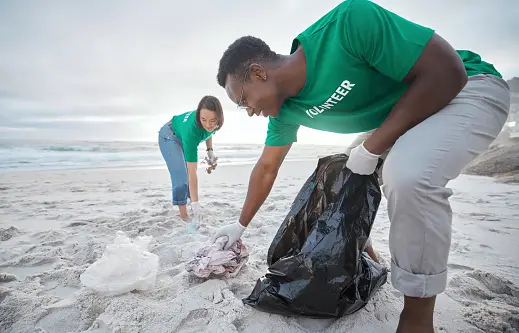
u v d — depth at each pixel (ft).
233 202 14.10
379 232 9.62
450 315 5.09
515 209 12.07
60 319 5.19
